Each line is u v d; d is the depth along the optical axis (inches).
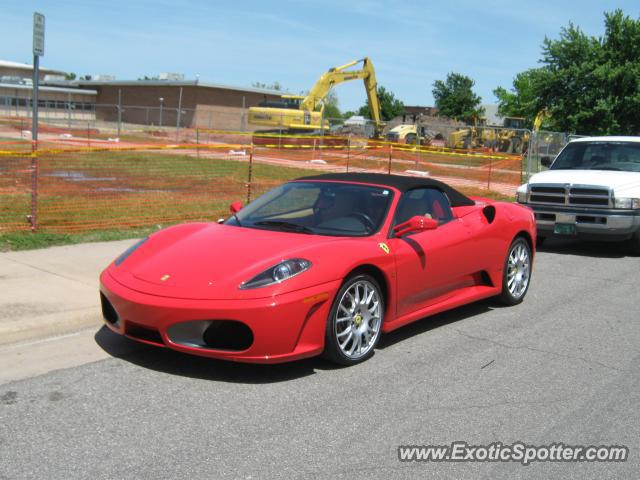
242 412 147.6
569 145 434.9
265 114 1469.0
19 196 482.6
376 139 1434.5
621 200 368.8
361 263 176.9
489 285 242.8
